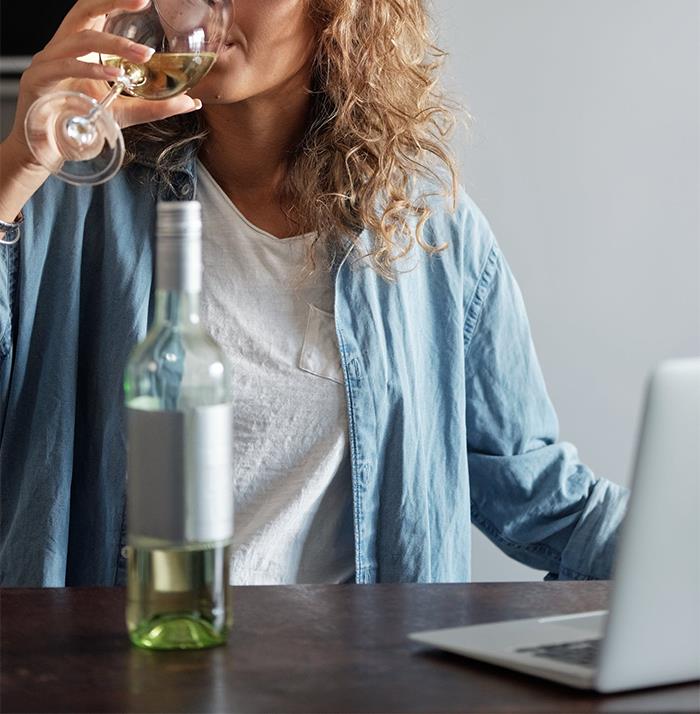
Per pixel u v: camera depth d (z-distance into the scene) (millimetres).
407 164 1788
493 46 2787
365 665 916
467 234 1841
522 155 2812
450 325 1807
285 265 1713
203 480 923
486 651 916
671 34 2783
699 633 868
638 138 2811
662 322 2854
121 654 936
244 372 1670
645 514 828
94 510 1667
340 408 1679
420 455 1732
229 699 838
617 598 834
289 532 1659
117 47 1320
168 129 1715
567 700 846
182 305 918
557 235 2836
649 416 825
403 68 1776
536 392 1861
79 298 1680
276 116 1677
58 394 1637
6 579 1633
